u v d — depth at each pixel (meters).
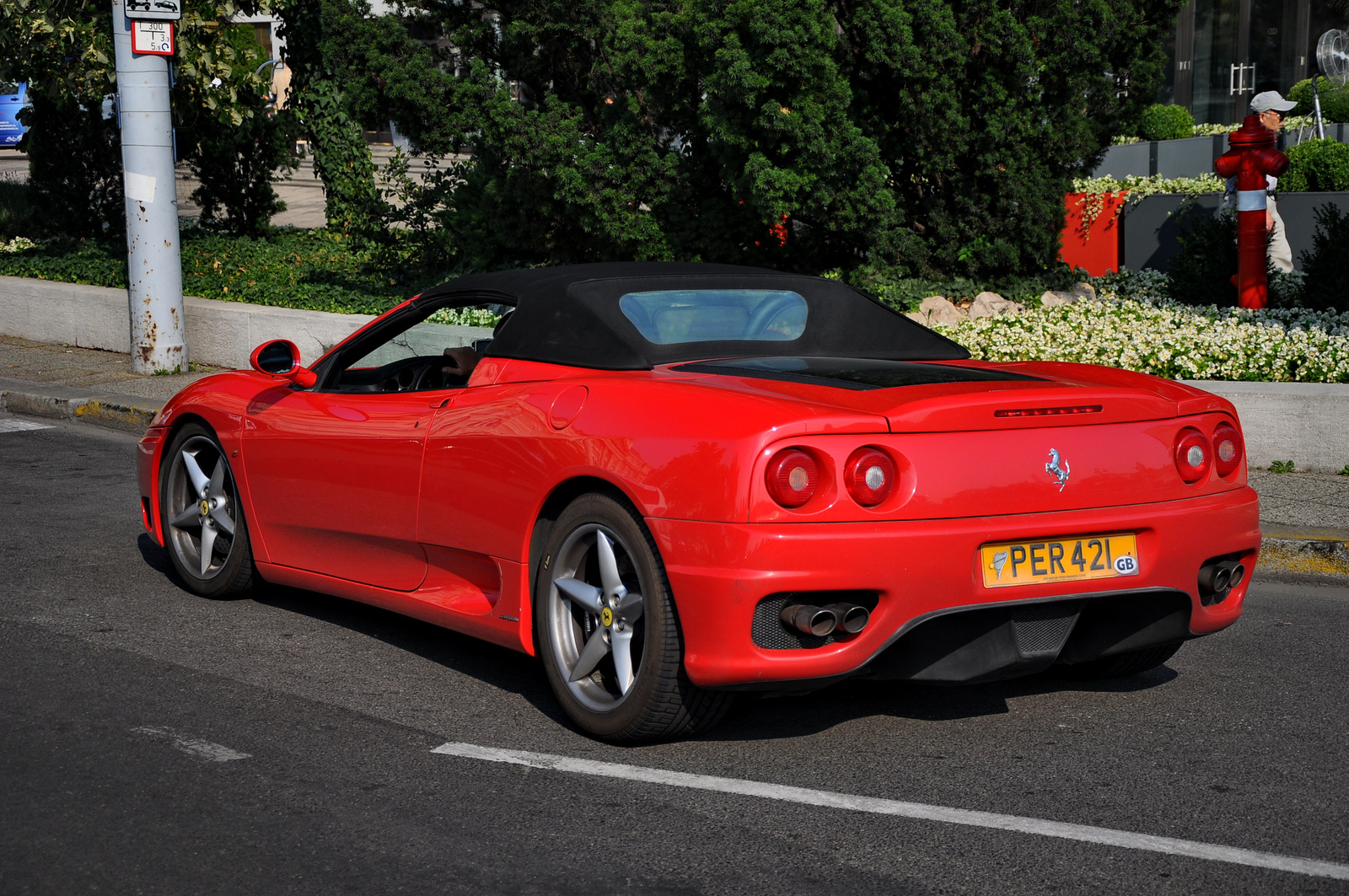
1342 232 11.27
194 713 4.39
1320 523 6.79
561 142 11.29
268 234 18.83
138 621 5.52
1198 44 25.64
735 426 3.68
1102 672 4.83
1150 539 3.97
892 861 3.30
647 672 3.86
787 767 3.94
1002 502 3.76
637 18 10.91
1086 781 3.84
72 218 18.52
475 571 4.63
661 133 11.58
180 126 17.75
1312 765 3.99
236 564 5.74
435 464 4.64
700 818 3.55
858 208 10.66
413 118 12.16
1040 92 10.91
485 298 4.93
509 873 3.22
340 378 5.68
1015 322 10.63
